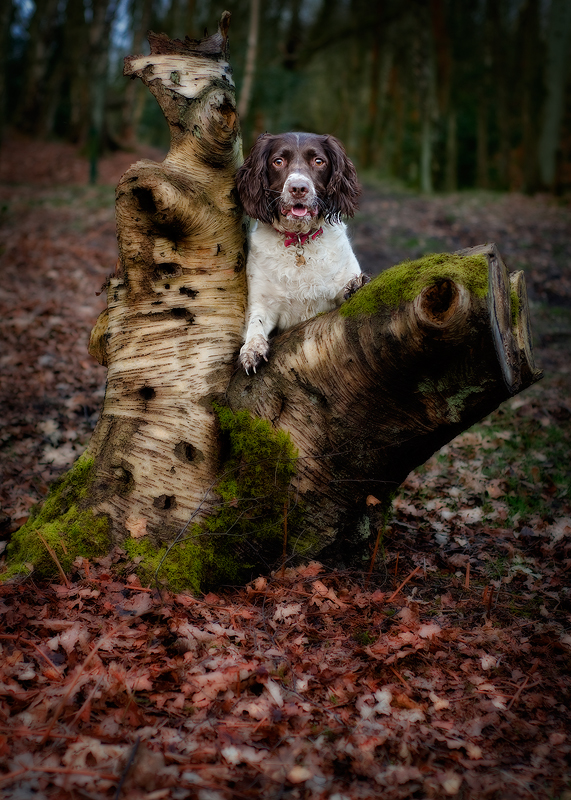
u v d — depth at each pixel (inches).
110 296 139.4
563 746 99.0
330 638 122.5
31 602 122.7
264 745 96.4
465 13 928.3
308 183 133.3
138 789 85.5
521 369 124.6
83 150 964.6
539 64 843.4
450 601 138.5
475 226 599.8
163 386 134.7
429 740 99.7
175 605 123.4
